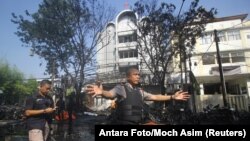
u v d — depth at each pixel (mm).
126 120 3420
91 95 3279
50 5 22406
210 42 35031
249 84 33562
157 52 20969
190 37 21047
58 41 23141
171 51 21156
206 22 20594
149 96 3656
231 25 34938
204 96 32250
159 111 16562
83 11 22766
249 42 34312
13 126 15766
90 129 15508
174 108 18625
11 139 11812
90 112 27625
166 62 21094
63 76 24469
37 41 23500
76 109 22969
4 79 41688
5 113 23516
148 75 23344
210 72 34344
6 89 41438
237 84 35375
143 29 21031
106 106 31984
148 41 23109
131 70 3537
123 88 3451
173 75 25891
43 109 4793
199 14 20391
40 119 4820
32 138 4734
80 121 20562
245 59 34219
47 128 5016
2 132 13555
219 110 19344
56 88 22781
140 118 3475
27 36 23281
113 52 44281
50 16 22766
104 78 27312
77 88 23656
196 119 17703
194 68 34781
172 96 3703
